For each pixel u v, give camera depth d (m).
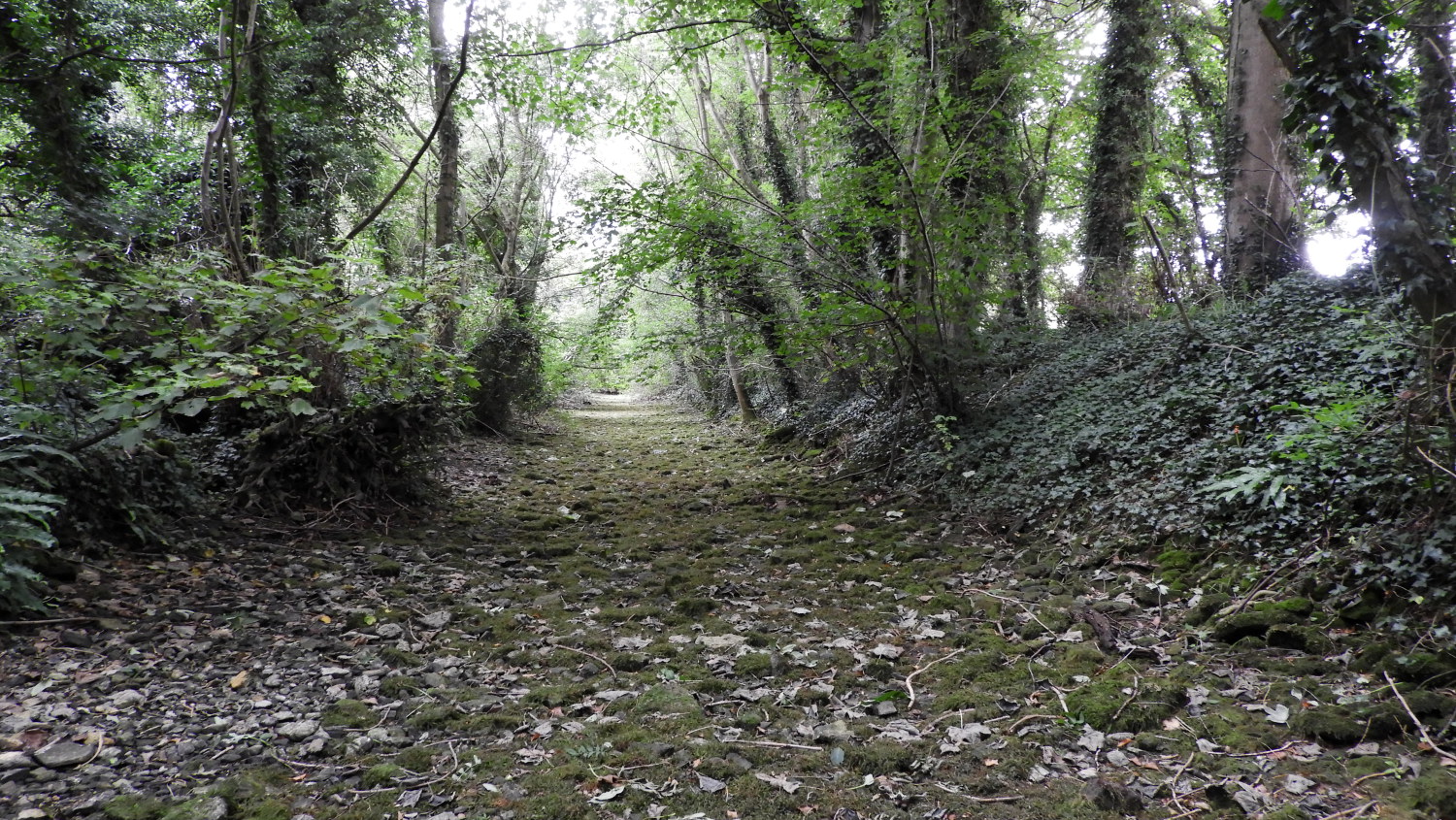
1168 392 6.84
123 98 13.25
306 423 6.90
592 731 3.30
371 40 11.86
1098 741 3.11
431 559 6.23
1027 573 5.57
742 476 10.70
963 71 9.47
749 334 9.70
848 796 2.77
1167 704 3.40
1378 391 5.20
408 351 6.81
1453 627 3.52
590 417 22.36
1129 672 3.76
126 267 4.96
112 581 4.66
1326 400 5.34
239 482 6.82
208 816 2.52
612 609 5.10
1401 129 4.53
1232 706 3.37
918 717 3.47
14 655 3.63
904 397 9.05
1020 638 4.38
